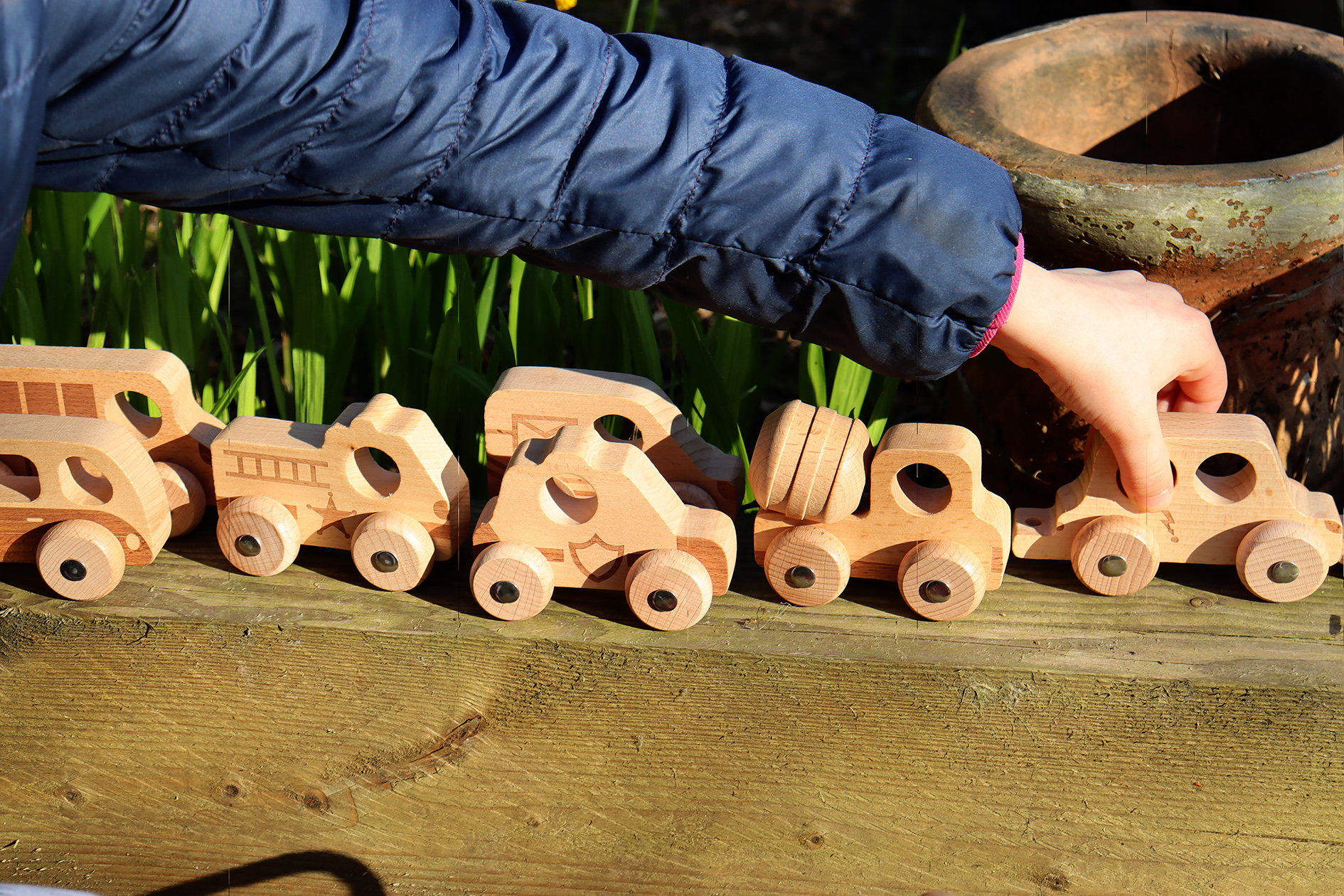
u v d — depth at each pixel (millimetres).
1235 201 1146
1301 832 1066
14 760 1134
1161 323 1046
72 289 1390
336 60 958
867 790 1088
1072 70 1322
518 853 1120
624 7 3082
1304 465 1299
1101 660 1052
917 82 2631
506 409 1105
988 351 1283
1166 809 1072
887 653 1059
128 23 929
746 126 998
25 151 862
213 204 1003
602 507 1063
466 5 1000
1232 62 1303
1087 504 1082
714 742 1087
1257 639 1062
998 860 1094
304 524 1110
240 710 1110
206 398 1378
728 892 1115
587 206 1005
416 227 1013
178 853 1144
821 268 1013
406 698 1098
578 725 1092
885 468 1057
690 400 1359
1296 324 1233
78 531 1090
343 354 1360
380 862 1130
